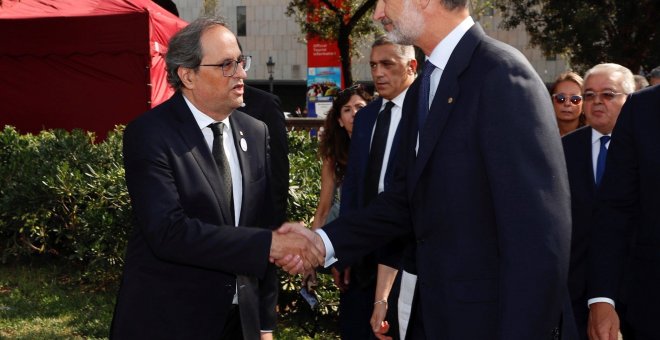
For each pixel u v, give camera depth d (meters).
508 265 2.12
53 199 6.35
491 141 2.19
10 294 6.24
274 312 3.24
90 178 6.46
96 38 11.93
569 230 2.16
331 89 20.97
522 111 2.19
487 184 2.26
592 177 3.68
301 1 21.28
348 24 20.58
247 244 2.70
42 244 6.90
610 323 2.88
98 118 12.54
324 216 4.76
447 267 2.30
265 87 56.97
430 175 2.34
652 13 24.06
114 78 12.34
